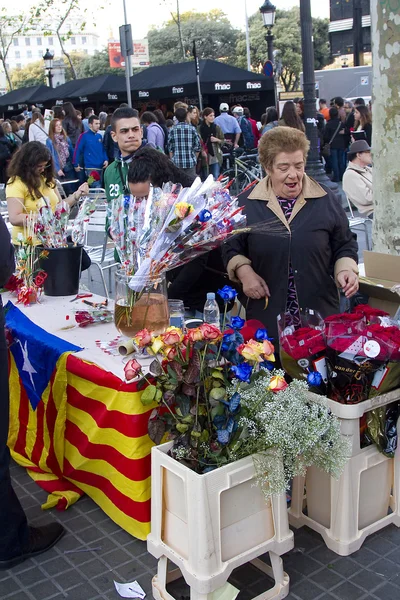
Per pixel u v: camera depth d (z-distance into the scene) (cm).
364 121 1198
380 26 378
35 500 310
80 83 2231
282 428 213
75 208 438
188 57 5122
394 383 249
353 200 640
